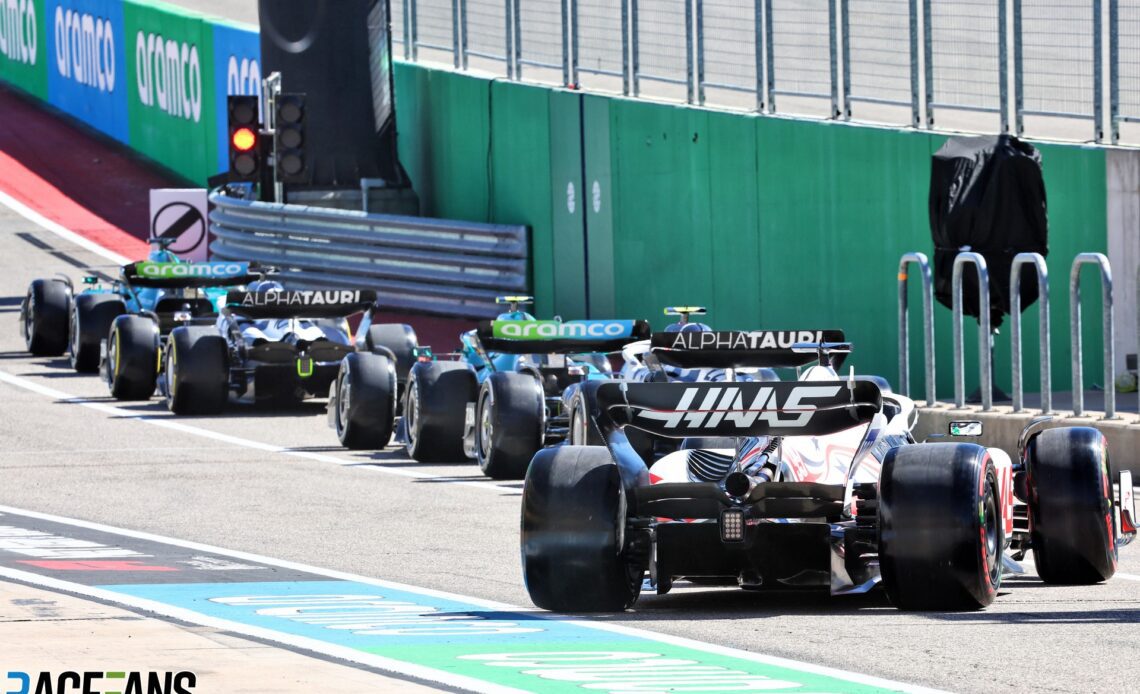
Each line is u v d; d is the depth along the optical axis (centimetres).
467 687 1199
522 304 4847
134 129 7488
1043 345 2767
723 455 1680
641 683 1212
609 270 4534
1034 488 1691
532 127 4862
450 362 2914
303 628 1455
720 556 1510
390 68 5581
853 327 3750
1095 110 3416
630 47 4519
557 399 2772
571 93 4662
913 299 3612
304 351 3466
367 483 2622
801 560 1503
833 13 3859
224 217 5491
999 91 3553
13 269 5841
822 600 1627
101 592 1659
